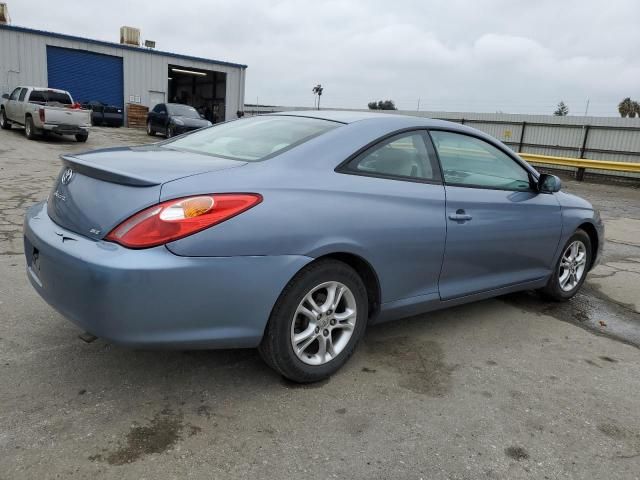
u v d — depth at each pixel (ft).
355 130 10.46
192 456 7.73
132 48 94.68
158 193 7.98
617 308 15.62
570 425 9.13
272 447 8.05
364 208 9.78
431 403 9.56
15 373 9.68
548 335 13.16
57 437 7.96
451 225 11.35
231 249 8.19
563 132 64.64
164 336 8.05
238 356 10.86
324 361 9.95
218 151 10.44
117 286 7.64
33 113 56.08
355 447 8.17
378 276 10.30
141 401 9.06
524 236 13.30
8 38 82.12
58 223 9.13
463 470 7.79
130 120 93.45
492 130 71.31
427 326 13.17
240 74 110.42
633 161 59.47
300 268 8.93
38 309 12.50
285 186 8.96
